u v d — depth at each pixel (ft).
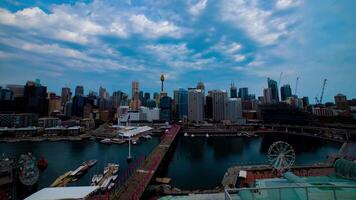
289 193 99.35
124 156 597.93
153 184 344.90
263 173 352.28
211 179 386.11
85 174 424.05
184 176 405.80
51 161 533.14
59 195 233.76
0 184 301.22
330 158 433.07
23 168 330.95
